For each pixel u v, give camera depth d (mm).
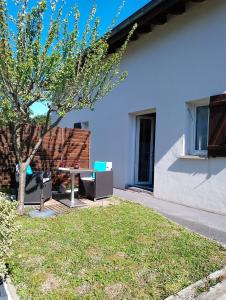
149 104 8750
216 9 6684
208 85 6840
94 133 11992
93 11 6105
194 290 3182
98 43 6250
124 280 3346
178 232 4973
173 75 7867
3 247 3139
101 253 4047
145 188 9344
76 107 6453
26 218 5727
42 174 6949
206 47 6914
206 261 3840
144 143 10141
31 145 8711
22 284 3242
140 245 4348
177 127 7695
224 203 6426
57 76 5672
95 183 7496
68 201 7348
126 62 9883
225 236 4898
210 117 6719
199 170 7051
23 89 5562
